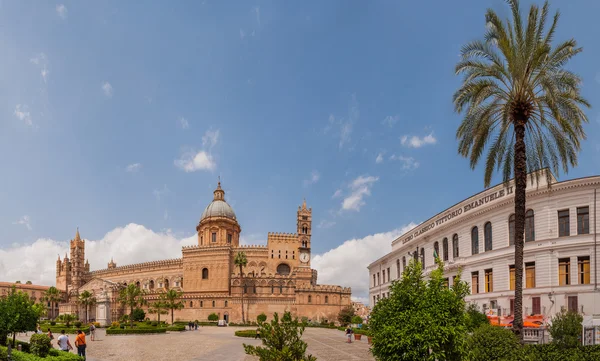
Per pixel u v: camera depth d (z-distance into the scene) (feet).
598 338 118.42
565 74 109.91
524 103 112.47
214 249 513.45
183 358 147.84
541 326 148.46
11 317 131.03
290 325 66.44
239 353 164.35
